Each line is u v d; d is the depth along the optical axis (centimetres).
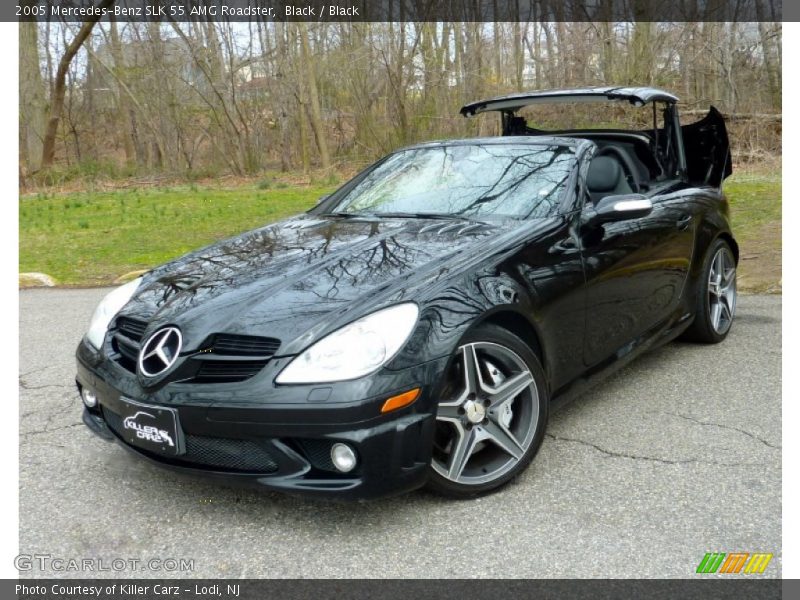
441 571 238
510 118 532
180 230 1082
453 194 368
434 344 258
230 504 286
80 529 270
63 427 369
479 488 281
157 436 264
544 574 234
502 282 289
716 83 1778
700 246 446
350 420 241
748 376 415
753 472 299
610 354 362
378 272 285
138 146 2694
